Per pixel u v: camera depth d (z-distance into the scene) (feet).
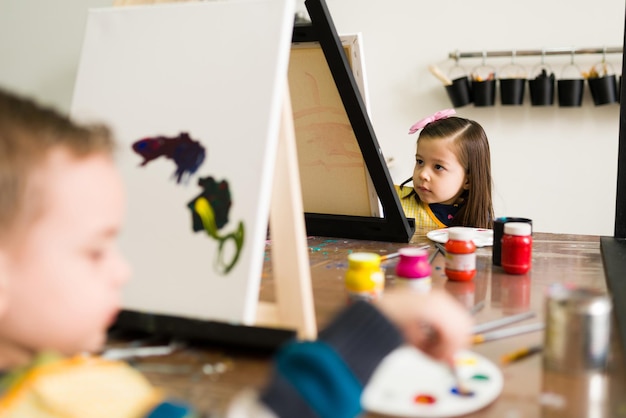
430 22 9.67
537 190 9.66
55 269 1.94
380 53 9.95
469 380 2.37
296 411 1.65
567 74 9.34
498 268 4.26
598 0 9.02
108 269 2.10
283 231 2.86
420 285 3.62
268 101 2.92
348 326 1.87
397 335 1.93
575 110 9.32
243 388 2.31
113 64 3.33
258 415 1.66
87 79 3.37
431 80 9.80
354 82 4.76
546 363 2.52
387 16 9.83
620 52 8.96
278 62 2.96
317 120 5.11
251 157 2.88
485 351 2.71
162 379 2.39
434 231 5.47
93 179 2.02
